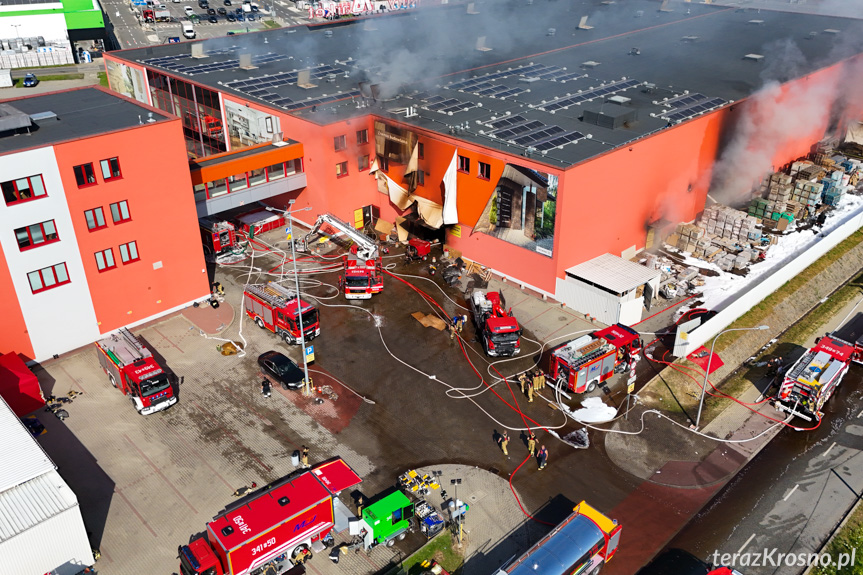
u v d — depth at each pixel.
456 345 49.16
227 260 59.94
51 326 45.94
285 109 62.94
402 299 54.84
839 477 38.22
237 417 41.84
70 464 38.16
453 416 42.28
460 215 58.91
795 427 42.06
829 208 69.81
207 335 49.78
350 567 32.34
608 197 53.88
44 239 43.72
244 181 59.94
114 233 47.00
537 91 68.62
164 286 51.22
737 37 90.38
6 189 41.16
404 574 31.33
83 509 35.34
